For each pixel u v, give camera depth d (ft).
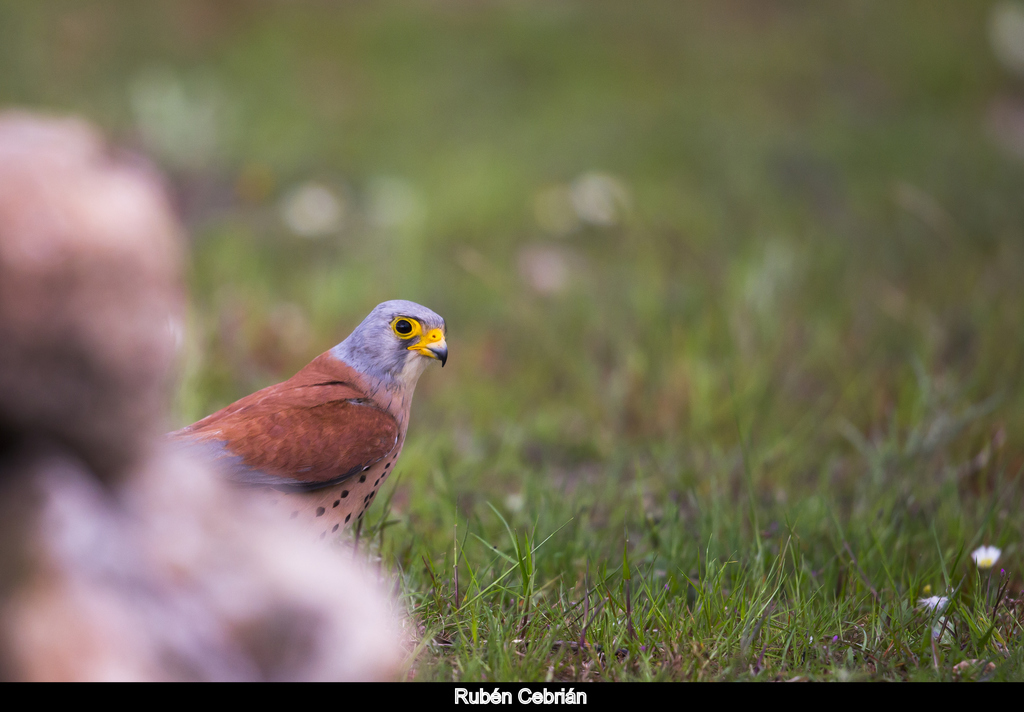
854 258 51.83
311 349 39.99
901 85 95.30
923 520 26.17
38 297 9.30
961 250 52.54
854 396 34.96
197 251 49.49
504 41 97.25
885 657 18.75
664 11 108.17
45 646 9.16
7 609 9.16
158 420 10.20
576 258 53.88
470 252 49.57
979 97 94.22
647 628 19.36
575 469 32.99
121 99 73.00
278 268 50.37
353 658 10.34
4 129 10.16
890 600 21.12
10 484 9.41
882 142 77.82
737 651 18.42
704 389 34.27
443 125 80.07
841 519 25.99
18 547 9.25
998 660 17.88
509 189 64.80
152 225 10.14
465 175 67.82
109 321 9.59
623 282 47.65
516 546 21.17
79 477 9.68
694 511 26.94
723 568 20.70
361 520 23.79
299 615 10.20
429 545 24.40
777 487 29.07
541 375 39.68
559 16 103.86
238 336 39.34
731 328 38.63
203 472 10.66
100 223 9.66
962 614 19.89
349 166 67.97
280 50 89.56
